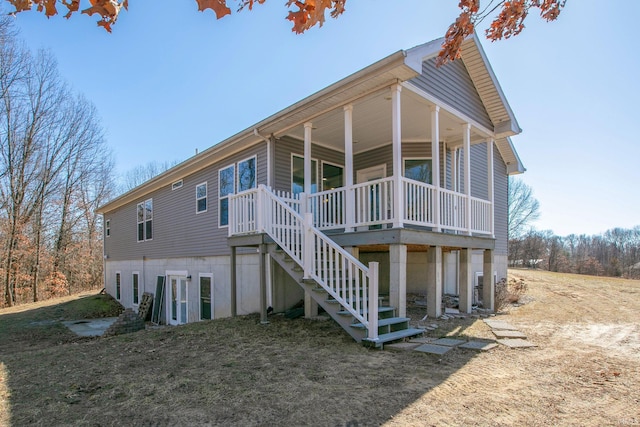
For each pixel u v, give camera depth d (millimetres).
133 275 16328
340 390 3602
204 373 4238
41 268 23156
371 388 3641
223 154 10633
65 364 4762
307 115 7883
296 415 3090
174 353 5203
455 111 8047
